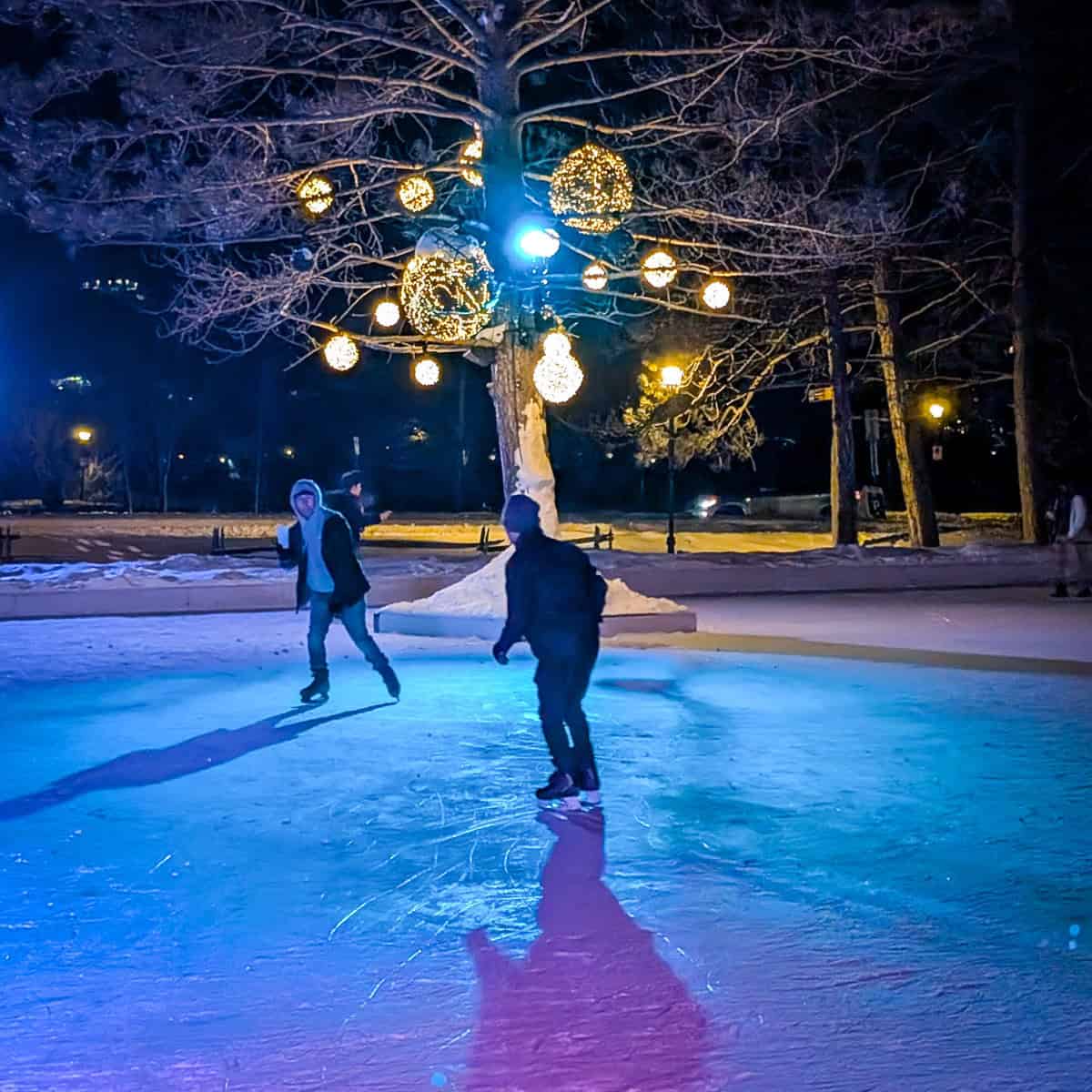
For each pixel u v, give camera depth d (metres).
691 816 8.70
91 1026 5.42
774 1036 5.28
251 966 6.09
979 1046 5.19
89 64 17.94
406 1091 4.82
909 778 9.77
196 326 21.11
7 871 7.54
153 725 11.83
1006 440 57.78
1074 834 8.29
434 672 15.05
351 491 16.97
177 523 55.62
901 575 26.97
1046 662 15.87
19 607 20.48
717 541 43.97
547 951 6.26
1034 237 33.94
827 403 60.03
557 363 16.91
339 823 8.58
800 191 24.20
